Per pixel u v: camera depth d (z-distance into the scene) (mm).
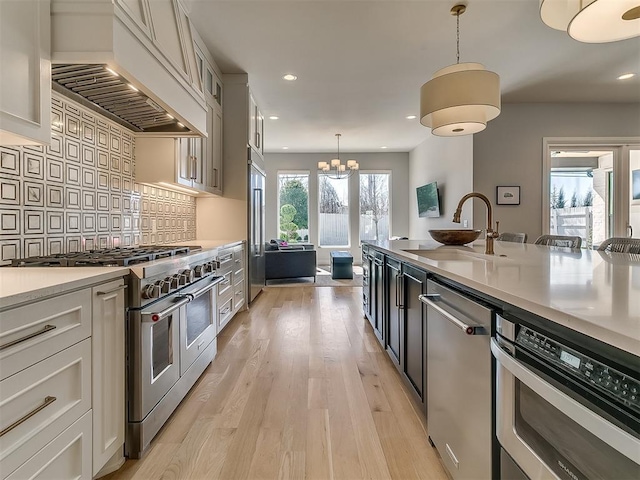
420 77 4273
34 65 1337
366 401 2082
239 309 4016
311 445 1661
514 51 3646
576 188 5824
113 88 1825
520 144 5199
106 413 1375
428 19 3068
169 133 2602
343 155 9148
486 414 1077
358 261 9180
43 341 1048
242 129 4258
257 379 2379
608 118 5180
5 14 1208
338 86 4551
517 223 5223
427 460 1556
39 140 1363
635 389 573
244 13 2959
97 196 2260
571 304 764
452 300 1340
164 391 1779
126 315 1526
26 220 1683
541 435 829
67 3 1437
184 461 1542
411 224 8930
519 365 860
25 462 984
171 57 2023
